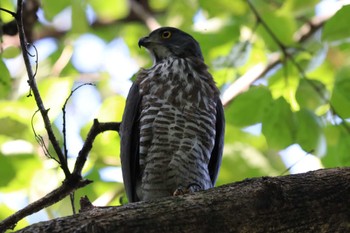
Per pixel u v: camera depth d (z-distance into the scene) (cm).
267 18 1323
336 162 1224
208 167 1083
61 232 651
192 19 1609
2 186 1210
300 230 698
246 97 1207
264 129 1204
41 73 1480
